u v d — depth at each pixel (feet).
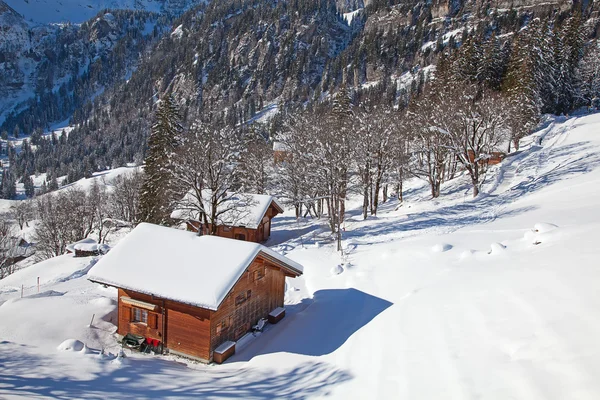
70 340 61.62
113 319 72.69
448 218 124.98
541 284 49.39
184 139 135.95
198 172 117.60
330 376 49.60
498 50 276.21
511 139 191.42
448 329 48.26
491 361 38.86
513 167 170.50
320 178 132.67
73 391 46.16
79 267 127.85
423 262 86.28
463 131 148.36
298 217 175.22
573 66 277.03
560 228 72.23
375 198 155.43
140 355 63.57
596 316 37.93
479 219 117.08
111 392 46.98
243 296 68.69
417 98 240.53
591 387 29.60
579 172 135.13
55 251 185.98
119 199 234.79
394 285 79.51
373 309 71.31
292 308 82.94
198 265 64.44
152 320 64.85
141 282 62.85
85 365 55.77
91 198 229.25
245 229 138.00
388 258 95.09
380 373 44.93
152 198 161.89
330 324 69.77
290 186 172.96
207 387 50.85
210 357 61.57
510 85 238.48
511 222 102.58
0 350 57.77
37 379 49.29
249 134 195.93
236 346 66.59
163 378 54.03
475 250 82.53
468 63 246.47
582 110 281.95
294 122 204.64
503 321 44.98
